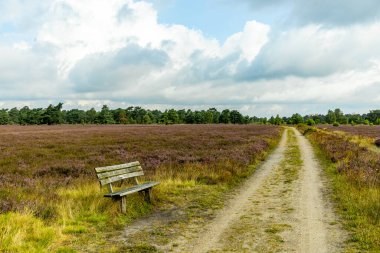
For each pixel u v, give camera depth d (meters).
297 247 6.96
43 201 9.82
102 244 7.23
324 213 9.57
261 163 22.22
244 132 60.19
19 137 45.56
